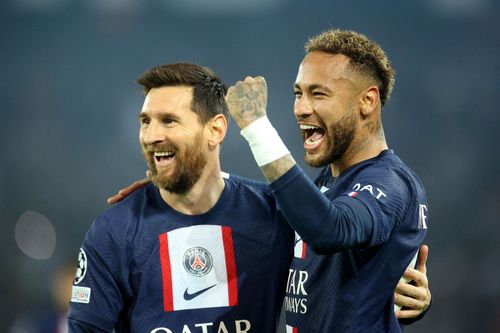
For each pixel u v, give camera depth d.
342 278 12.47
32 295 49.88
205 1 66.12
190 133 12.95
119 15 66.38
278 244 13.68
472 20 62.34
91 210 61.06
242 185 13.99
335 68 12.53
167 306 13.11
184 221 13.38
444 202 55.69
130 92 66.00
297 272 13.17
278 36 65.94
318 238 11.05
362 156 12.99
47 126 64.56
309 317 12.84
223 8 66.12
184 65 13.28
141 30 66.56
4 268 51.44
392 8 63.69
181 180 13.02
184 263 13.23
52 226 58.56
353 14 64.56
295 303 13.10
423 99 61.03
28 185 61.34
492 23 62.03
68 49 66.44
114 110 65.62
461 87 61.12
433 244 52.38
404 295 13.31
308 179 11.23
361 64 12.68
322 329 12.63
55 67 66.19
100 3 66.56
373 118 12.97
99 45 66.50
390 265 12.37
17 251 54.25
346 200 11.62
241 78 65.81
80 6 66.56
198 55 66.31
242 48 66.06
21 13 66.44
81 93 65.62
